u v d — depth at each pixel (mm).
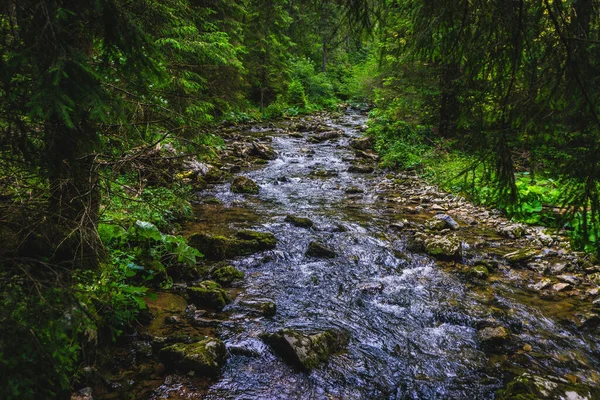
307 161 14859
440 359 3939
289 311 4699
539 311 4871
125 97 3582
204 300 4641
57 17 2145
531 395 3207
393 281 5625
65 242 2867
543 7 2447
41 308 2043
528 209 8148
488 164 2789
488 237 7559
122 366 3430
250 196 9914
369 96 19250
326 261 6199
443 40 2947
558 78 2443
